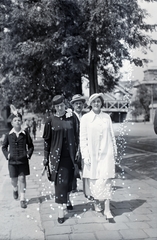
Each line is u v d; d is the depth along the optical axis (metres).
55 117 3.98
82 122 3.94
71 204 4.30
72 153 3.88
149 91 40.31
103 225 3.68
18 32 8.80
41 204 4.63
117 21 6.42
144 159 9.42
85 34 7.09
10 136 4.68
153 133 23.34
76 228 3.60
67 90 9.70
